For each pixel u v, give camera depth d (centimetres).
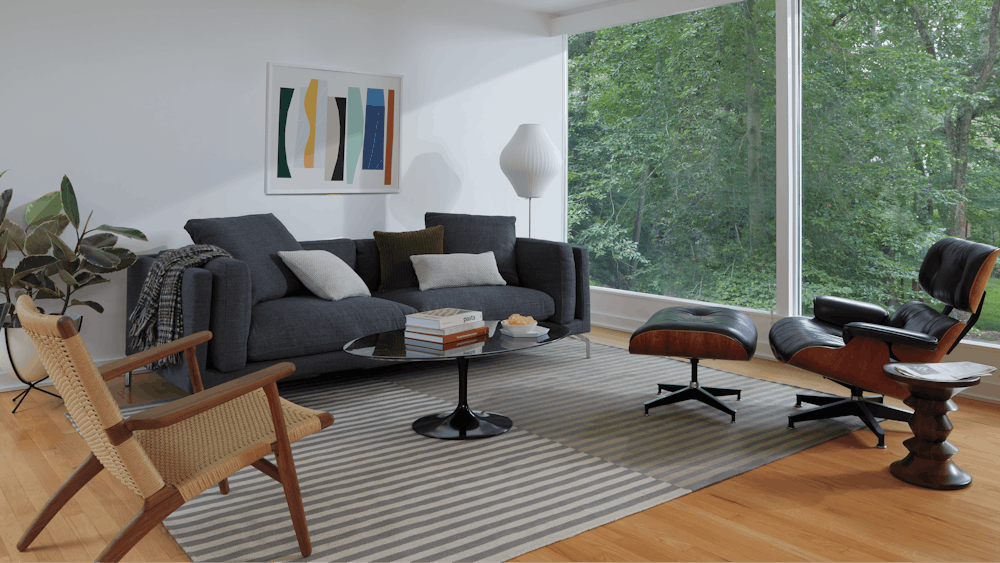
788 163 451
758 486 253
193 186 431
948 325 285
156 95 414
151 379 405
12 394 369
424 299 416
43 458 280
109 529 220
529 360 451
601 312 592
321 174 481
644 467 270
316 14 469
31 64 375
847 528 220
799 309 465
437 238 464
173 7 415
